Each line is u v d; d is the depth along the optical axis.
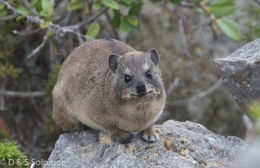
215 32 16.31
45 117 16.20
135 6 13.29
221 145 9.10
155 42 18.42
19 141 16.42
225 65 8.62
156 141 8.88
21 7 12.38
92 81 9.52
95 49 10.15
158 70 9.24
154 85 8.83
